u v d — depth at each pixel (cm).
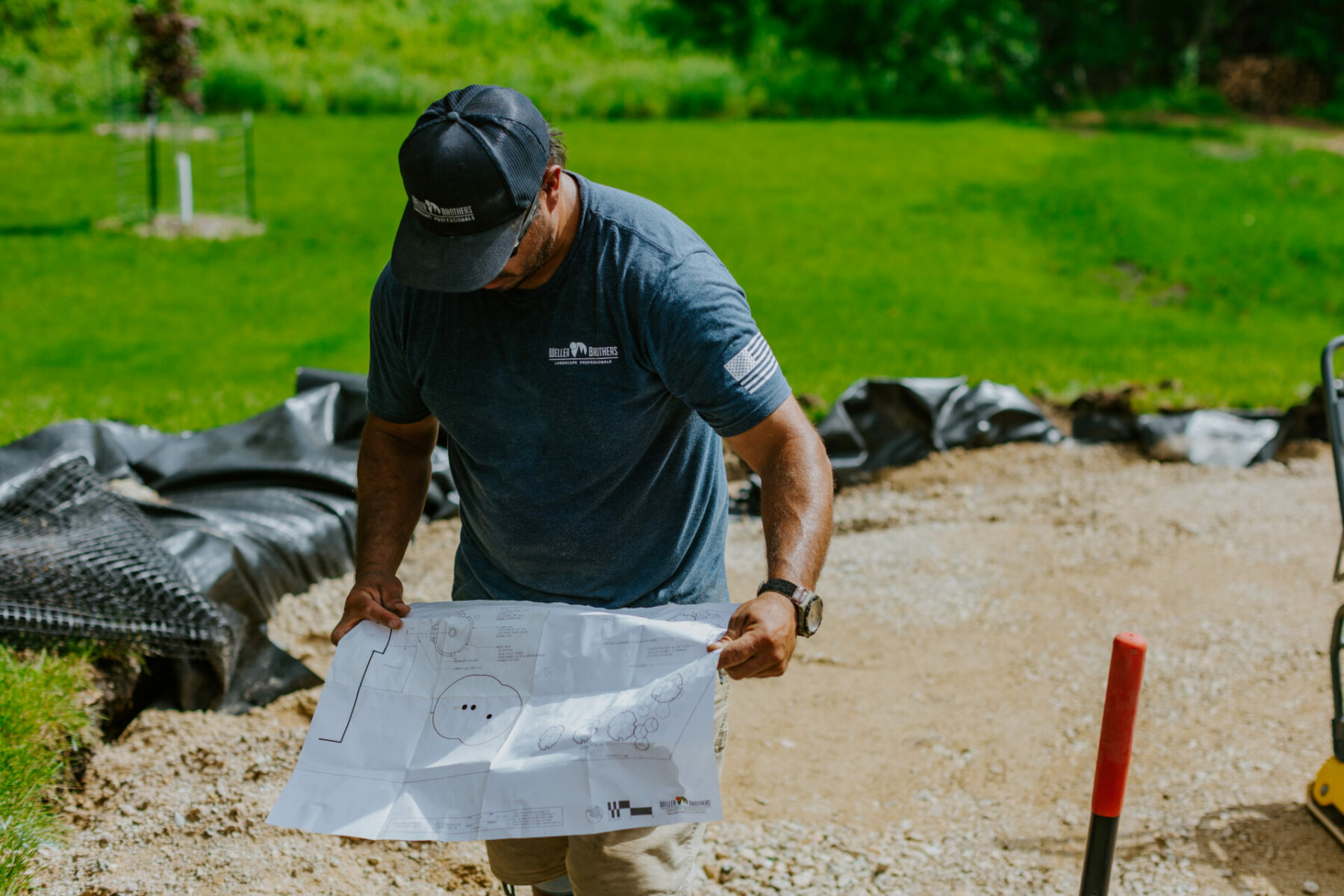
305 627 423
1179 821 328
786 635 176
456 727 188
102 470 476
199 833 304
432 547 507
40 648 342
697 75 2545
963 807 342
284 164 1745
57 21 2339
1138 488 606
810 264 1241
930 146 2017
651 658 186
